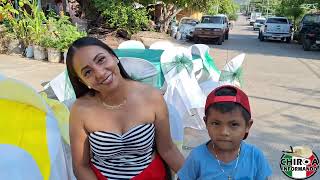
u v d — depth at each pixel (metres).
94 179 2.37
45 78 9.05
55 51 11.05
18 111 1.91
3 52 12.27
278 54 16.56
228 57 14.98
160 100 2.42
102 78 2.25
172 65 4.82
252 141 5.15
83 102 2.40
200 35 20.94
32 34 11.77
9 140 1.79
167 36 21.02
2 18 12.11
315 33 18.06
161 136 2.48
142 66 4.17
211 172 2.04
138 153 2.37
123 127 2.33
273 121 6.14
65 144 2.51
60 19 12.68
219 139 1.97
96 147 2.32
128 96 2.37
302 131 5.65
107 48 2.35
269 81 9.80
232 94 1.96
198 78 5.66
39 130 1.92
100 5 16.73
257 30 40.50
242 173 2.04
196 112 5.09
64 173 2.03
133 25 17.25
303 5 27.83
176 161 2.53
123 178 2.36
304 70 11.92
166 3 21.17
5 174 1.67
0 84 1.97
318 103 7.47
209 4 22.50
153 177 2.41
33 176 1.76
